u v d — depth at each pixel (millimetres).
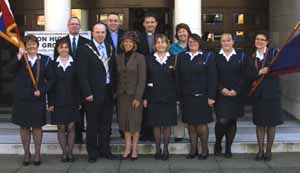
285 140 9039
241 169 7844
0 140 9172
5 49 13281
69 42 8375
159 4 12914
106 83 8031
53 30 9758
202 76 8109
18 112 7875
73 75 8031
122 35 8750
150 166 8008
